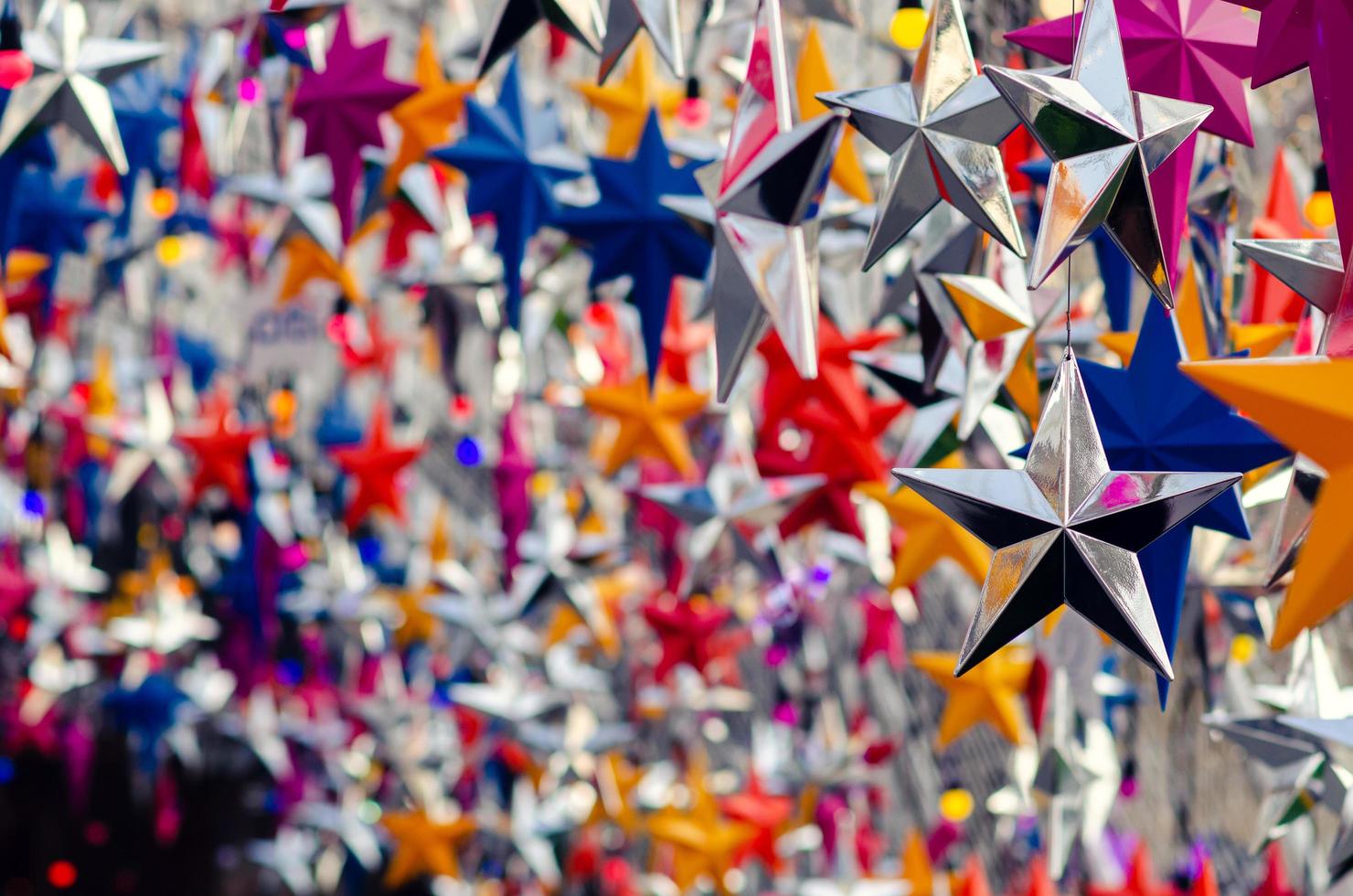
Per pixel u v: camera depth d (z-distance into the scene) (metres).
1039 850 4.09
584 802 5.74
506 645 5.11
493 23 3.05
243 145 4.93
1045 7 3.26
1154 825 3.99
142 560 7.87
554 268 4.03
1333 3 2.81
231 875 10.01
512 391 4.31
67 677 6.82
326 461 6.95
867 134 2.93
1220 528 3.03
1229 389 2.80
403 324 6.61
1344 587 2.79
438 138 3.58
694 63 3.52
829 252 3.57
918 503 3.48
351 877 6.98
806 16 3.37
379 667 6.43
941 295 3.18
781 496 3.67
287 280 3.97
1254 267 3.23
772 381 3.62
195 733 6.98
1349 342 2.82
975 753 5.22
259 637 6.05
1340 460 2.78
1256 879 3.76
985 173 2.91
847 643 5.80
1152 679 3.83
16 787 10.30
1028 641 3.60
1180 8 2.98
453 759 5.87
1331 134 2.82
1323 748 3.08
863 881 4.21
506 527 4.80
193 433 5.26
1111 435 3.05
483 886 6.74
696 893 5.25
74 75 3.27
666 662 4.22
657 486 3.79
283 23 3.46
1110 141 2.84
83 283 6.96
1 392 5.90
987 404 3.18
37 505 6.75
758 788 4.73
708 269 3.32
